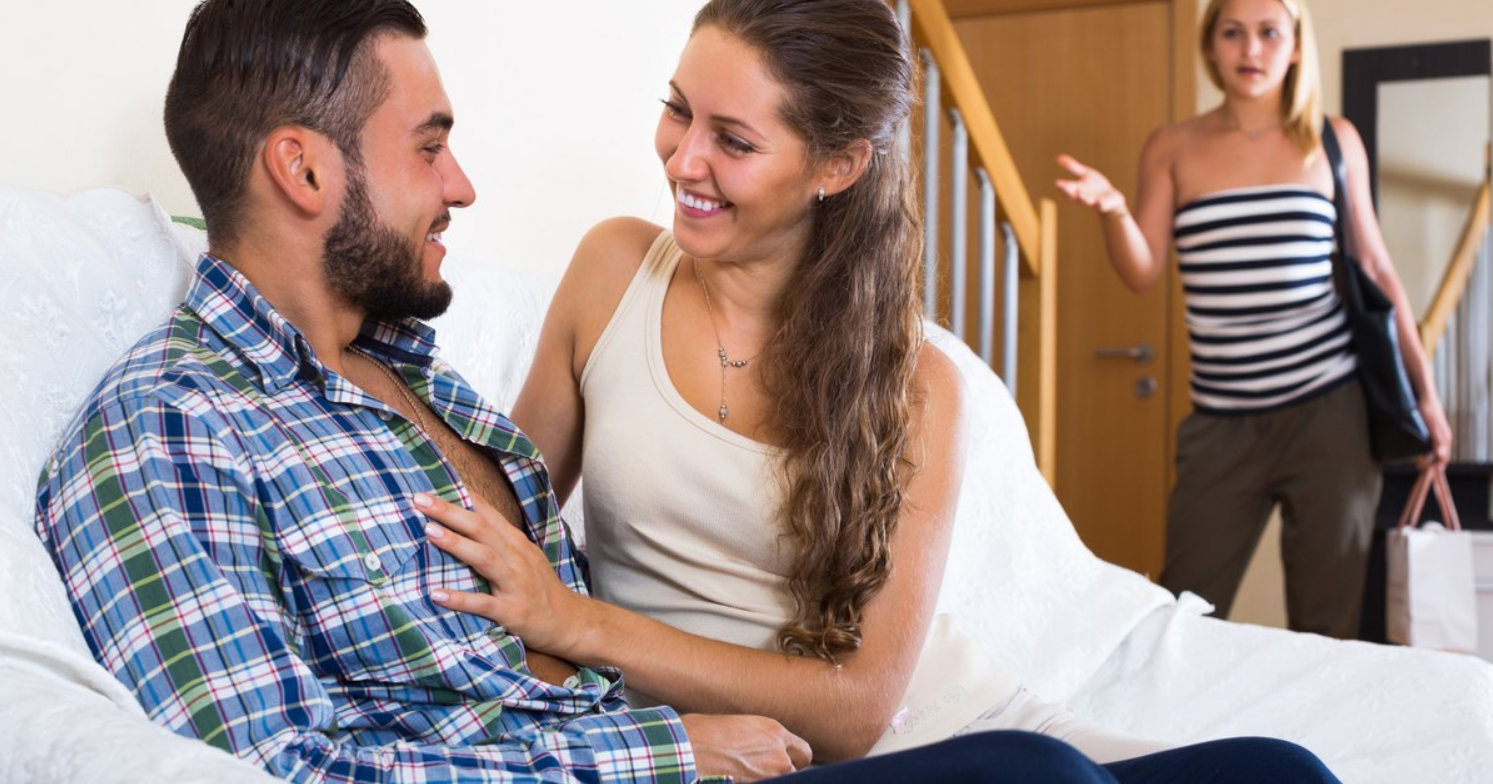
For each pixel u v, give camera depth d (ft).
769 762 3.99
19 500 3.36
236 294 3.73
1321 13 14.35
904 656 4.44
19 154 4.48
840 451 4.43
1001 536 6.33
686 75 4.33
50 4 4.57
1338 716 5.28
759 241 4.48
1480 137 13.97
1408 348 10.75
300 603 3.51
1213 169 10.61
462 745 3.54
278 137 3.67
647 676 4.14
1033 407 9.68
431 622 3.65
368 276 3.84
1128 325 14.35
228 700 3.18
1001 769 2.92
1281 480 10.54
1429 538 10.91
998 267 13.67
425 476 3.86
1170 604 6.21
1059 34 14.60
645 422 4.53
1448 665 5.40
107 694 3.02
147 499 3.30
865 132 4.45
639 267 4.78
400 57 3.83
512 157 6.86
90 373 3.79
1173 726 5.48
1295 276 10.29
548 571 4.00
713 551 4.55
